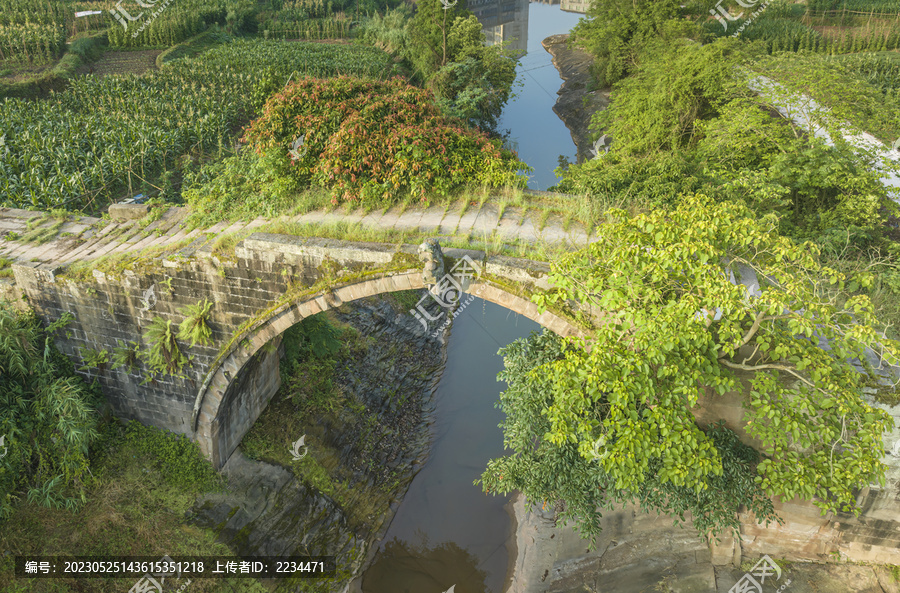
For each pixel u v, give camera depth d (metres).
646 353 10.52
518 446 14.70
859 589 14.10
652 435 10.66
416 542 17.92
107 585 14.19
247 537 15.95
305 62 54.91
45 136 31.39
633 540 16.28
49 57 49.28
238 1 77.38
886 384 12.52
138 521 15.35
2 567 13.80
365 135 16.86
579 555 16.59
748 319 11.81
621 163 21.03
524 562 16.94
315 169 17.38
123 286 15.26
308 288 14.11
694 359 10.46
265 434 18.25
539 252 13.24
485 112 42.88
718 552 15.08
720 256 11.66
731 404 13.01
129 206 18.59
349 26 78.38
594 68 52.88
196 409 16.08
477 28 43.81
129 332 15.88
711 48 27.08
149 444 16.75
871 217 20.25
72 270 15.53
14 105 36.03
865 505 13.65
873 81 45.19
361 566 17.11
